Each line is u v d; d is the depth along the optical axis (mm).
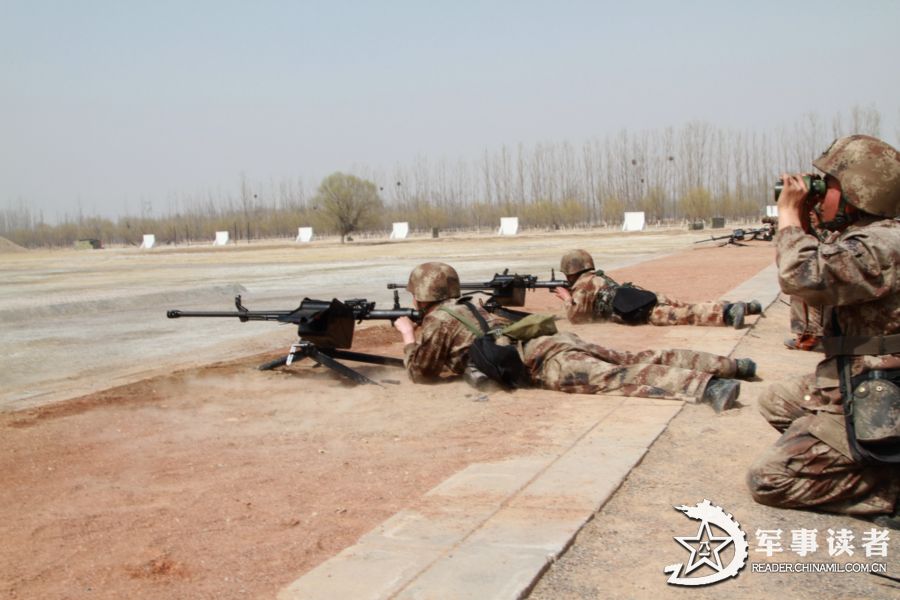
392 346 11492
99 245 110625
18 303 18969
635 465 5344
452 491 4887
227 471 5641
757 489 4574
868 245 4102
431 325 8117
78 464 5922
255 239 122750
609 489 4832
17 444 6488
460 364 8141
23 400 8430
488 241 64375
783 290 4336
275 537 4395
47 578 3963
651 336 10969
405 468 5559
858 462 4152
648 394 7242
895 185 4297
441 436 6375
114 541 4414
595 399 7316
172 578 3928
